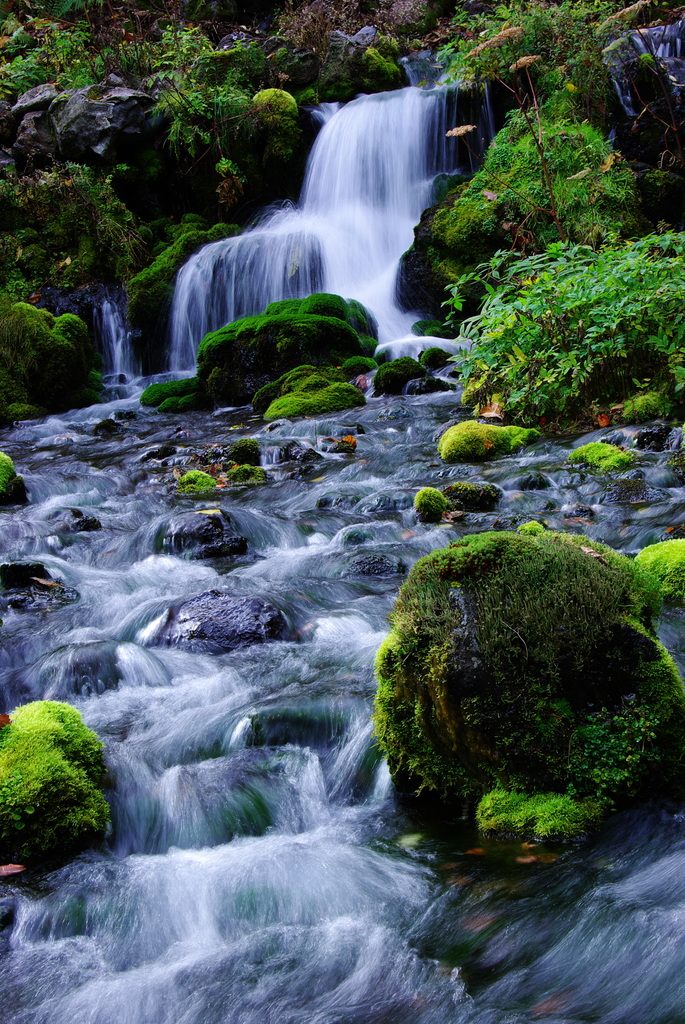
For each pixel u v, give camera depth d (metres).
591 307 7.69
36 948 2.41
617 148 13.45
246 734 3.27
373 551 5.21
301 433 9.41
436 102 15.38
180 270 15.12
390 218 15.50
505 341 8.17
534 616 2.65
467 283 12.92
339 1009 2.07
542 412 8.07
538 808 2.62
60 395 13.34
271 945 2.33
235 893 2.55
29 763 2.81
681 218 13.03
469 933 2.28
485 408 8.56
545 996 2.04
